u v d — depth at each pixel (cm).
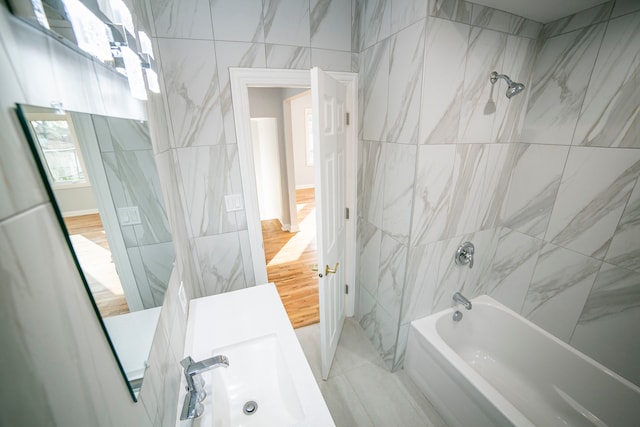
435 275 176
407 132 146
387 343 197
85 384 39
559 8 132
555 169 153
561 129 148
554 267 160
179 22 140
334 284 186
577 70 138
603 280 138
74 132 45
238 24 150
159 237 95
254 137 492
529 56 153
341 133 178
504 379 180
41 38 38
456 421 153
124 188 66
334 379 189
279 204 491
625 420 132
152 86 105
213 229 178
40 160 35
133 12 101
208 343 120
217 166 168
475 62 139
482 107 150
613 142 128
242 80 158
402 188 157
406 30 136
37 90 36
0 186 28
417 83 133
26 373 28
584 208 142
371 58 169
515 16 141
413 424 160
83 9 47
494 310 193
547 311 167
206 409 93
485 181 168
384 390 181
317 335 232
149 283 78
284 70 165
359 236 220
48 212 36
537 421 156
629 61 119
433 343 163
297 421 90
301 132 723
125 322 57
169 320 97
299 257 370
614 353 137
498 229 187
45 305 33
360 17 174
